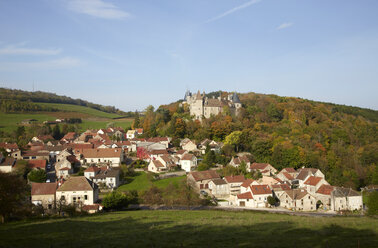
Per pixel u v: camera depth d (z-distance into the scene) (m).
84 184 74.19
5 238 33.97
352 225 41.00
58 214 59.12
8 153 109.19
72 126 188.12
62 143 144.25
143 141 140.00
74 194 72.56
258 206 77.88
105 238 34.06
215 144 122.00
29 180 86.50
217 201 81.62
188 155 108.31
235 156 114.81
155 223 43.62
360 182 105.88
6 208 46.25
